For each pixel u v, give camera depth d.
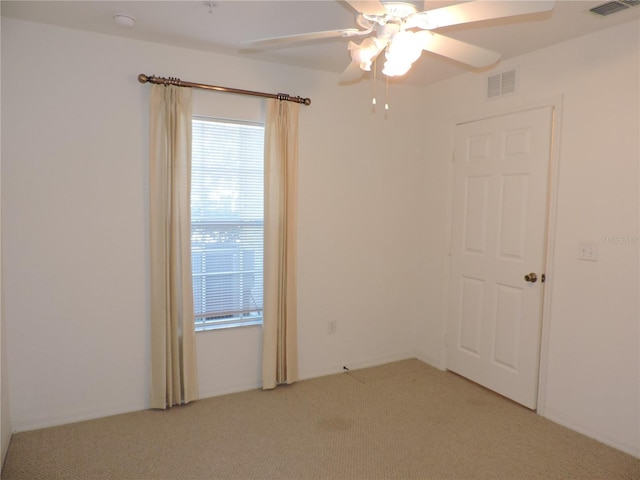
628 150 2.47
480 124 3.38
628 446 2.51
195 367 3.10
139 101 2.85
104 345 2.87
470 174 3.47
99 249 2.81
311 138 3.44
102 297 2.84
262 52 3.02
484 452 2.53
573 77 2.73
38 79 2.58
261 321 3.37
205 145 3.08
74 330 2.78
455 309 3.66
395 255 3.94
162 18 2.47
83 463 2.37
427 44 1.85
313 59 3.17
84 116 2.71
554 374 2.89
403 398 3.23
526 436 2.71
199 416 2.91
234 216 3.23
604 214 2.59
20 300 2.63
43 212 2.65
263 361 3.29
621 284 2.52
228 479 2.27
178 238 2.93
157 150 2.85
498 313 3.27
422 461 2.44
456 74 3.52
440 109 3.75
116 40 2.76
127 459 2.41
